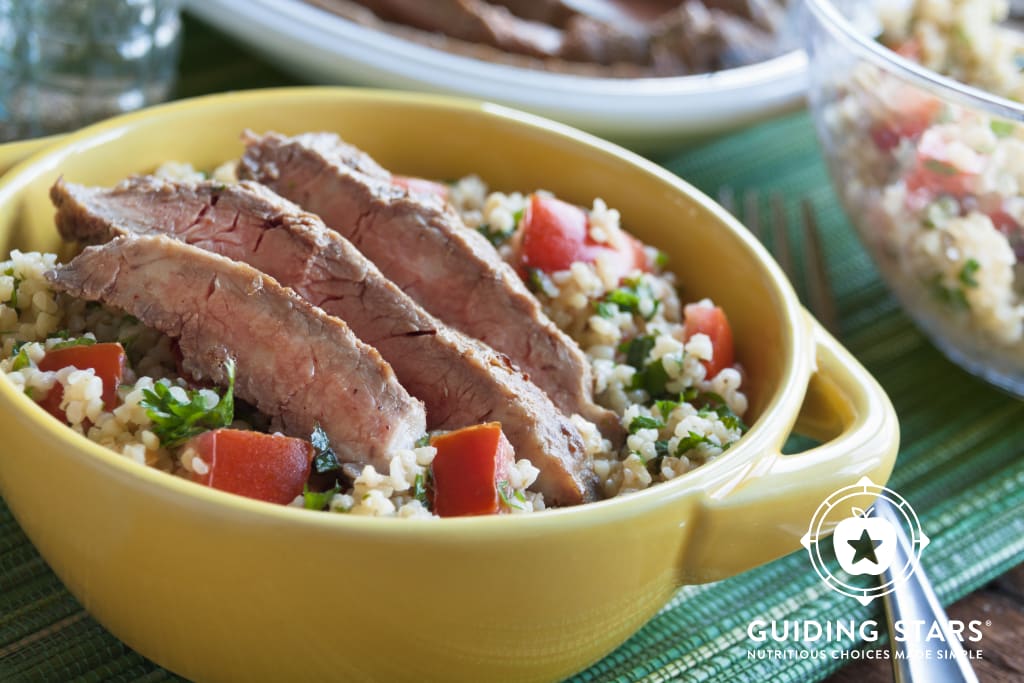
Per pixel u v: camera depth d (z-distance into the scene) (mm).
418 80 528
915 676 384
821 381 403
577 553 347
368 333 398
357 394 381
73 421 376
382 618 346
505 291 413
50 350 389
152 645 367
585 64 579
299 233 398
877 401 393
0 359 390
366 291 398
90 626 392
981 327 475
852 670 406
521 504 377
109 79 540
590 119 536
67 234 409
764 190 568
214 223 402
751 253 433
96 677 382
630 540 352
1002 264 461
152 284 386
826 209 565
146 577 350
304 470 375
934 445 474
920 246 474
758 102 550
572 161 464
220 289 385
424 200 425
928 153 466
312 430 383
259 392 385
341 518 337
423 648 353
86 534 351
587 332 440
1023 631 419
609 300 441
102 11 527
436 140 469
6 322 396
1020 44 536
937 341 500
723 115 547
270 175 427
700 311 434
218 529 337
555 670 372
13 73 534
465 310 415
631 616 371
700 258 450
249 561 339
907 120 475
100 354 387
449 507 374
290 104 454
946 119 464
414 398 386
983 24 536
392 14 586
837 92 500
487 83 531
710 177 570
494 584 345
